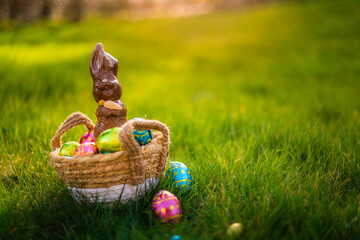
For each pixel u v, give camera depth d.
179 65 1.94
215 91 1.39
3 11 3.25
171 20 3.74
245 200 0.53
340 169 0.60
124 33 2.71
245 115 0.92
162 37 2.69
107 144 0.50
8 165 0.64
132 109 0.97
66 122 0.56
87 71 1.35
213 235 0.47
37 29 2.81
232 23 3.32
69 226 0.50
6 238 0.48
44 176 0.60
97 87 0.53
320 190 0.55
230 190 0.56
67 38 2.33
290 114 0.92
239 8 4.79
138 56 1.96
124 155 0.49
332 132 0.76
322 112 0.97
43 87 1.07
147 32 2.85
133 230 0.47
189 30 3.07
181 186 0.56
